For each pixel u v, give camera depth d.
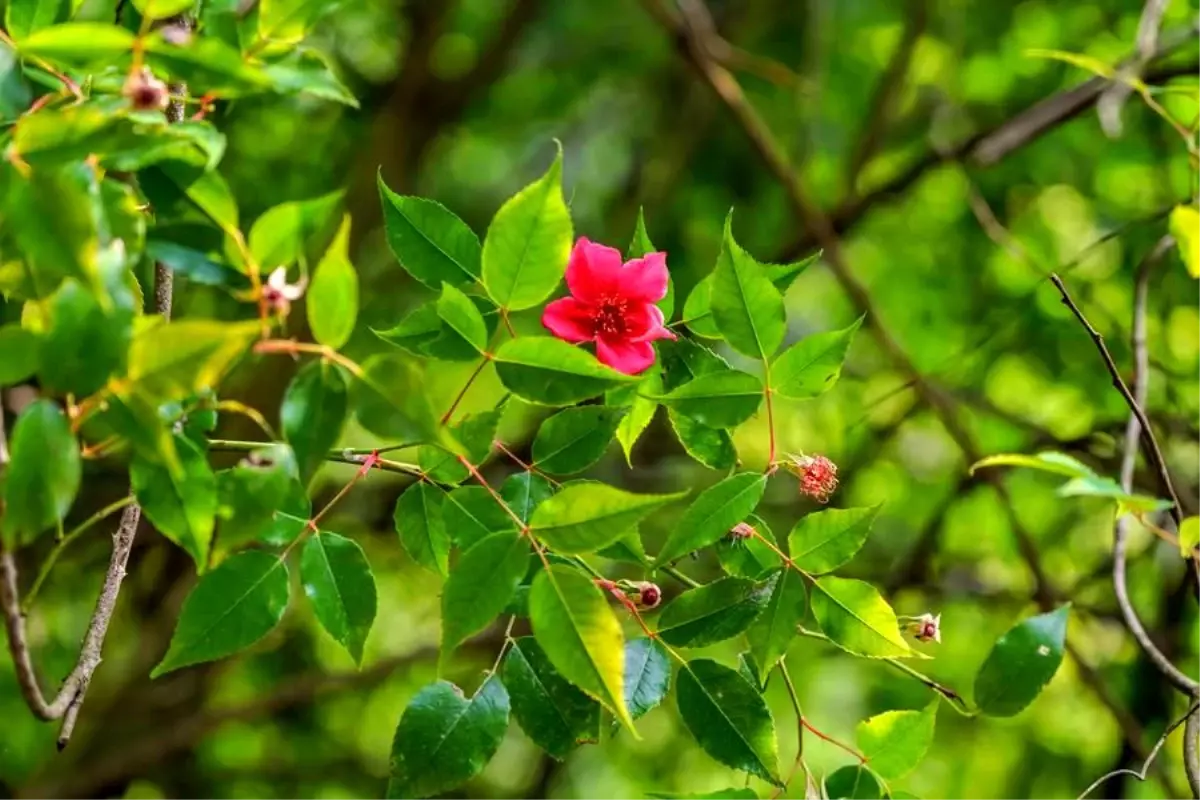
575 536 1.83
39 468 1.77
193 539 1.81
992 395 3.67
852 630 1.91
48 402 1.77
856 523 1.91
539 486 1.90
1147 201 3.58
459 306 1.86
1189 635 2.70
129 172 1.85
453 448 1.81
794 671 3.76
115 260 1.78
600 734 1.90
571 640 1.82
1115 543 2.05
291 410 1.80
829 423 3.60
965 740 3.66
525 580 1.90
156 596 3.75
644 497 1.83
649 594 1.91
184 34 1.80
